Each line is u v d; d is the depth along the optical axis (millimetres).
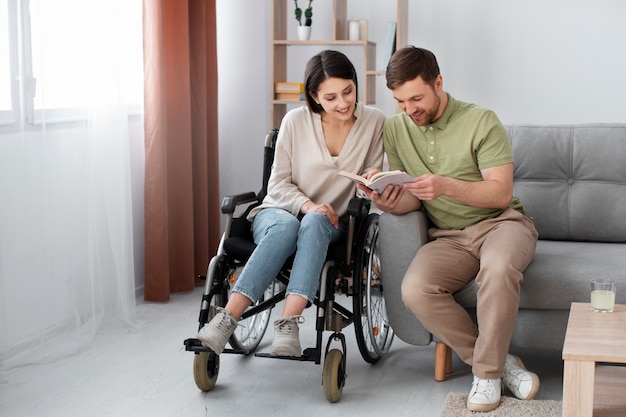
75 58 3164
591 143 3111
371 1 4680
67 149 3150
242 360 3016
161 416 2486
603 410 2201
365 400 2605
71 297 3168
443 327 2582
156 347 3158
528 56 4512
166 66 3777
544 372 2820
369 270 2895
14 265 2941
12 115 2891
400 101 2639
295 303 2537
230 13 4539
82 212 3221
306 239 2600
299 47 4766
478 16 4551
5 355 2920
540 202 3129
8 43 2863
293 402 2596
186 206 3941
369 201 2912
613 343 2002
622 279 2557
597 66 4426
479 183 2615
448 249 2680
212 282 2672
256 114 4598
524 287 2607
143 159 3902
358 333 2785
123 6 3506
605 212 3055
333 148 2893
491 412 2426
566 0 4422
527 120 4555
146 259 3797
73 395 2660
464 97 4625
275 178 2906
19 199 2936
